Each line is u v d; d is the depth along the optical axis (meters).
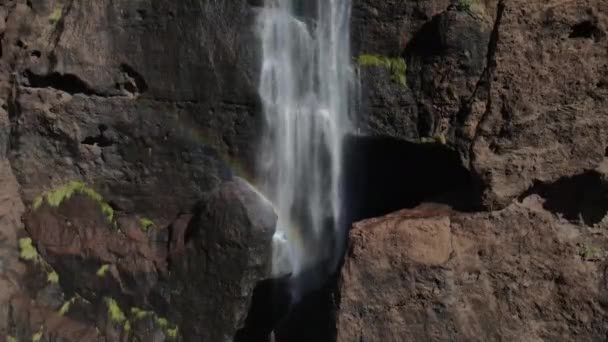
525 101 6.46
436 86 7.45
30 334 7.38
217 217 7.21
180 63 7.65
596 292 6.40
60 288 7.75
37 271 7.68
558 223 6.59
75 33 7.73
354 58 7.73
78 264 7.71
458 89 7.36
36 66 7.76
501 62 6.55
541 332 6.47
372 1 7.63
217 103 7.68
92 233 7.80
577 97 6.35
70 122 7.80
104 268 7.67
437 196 7.39
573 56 6.36
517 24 6.51
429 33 7.50
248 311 7.55
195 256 7.32
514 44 6.51
